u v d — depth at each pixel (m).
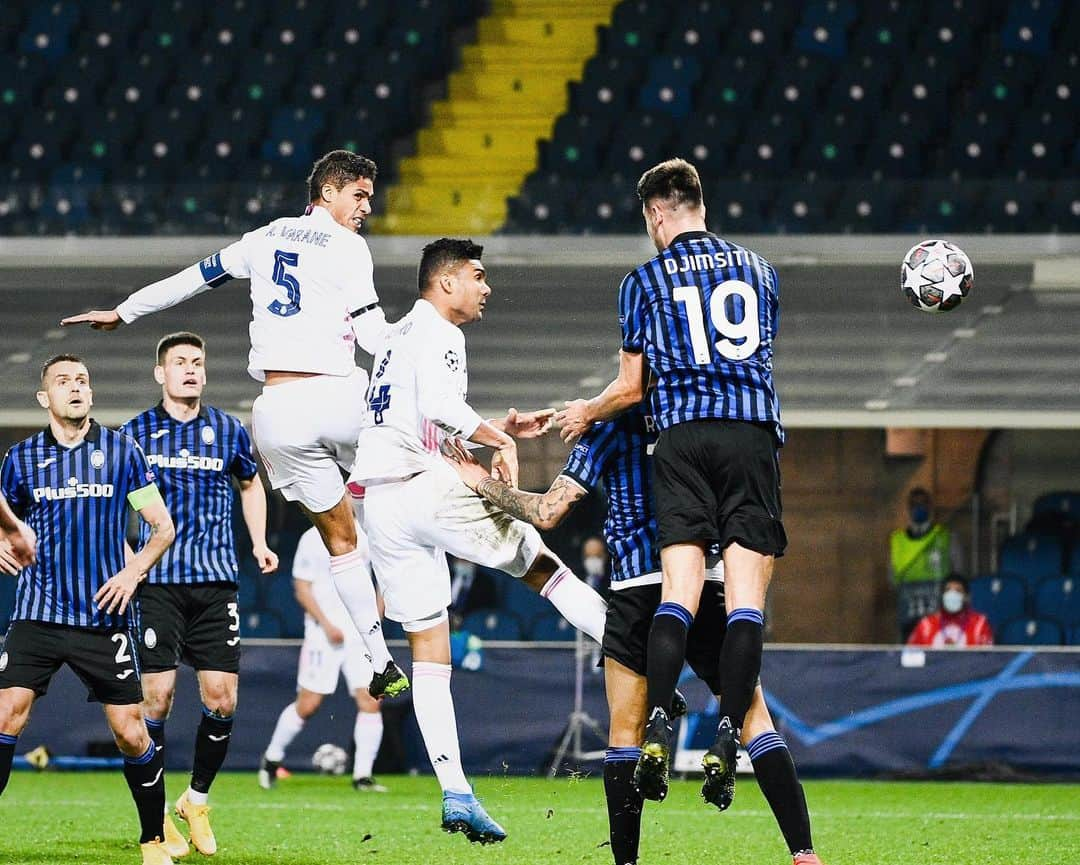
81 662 21.16
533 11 71.62
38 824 27.56
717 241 18.72
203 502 25.39
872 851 24.62
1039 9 66.69
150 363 55.47
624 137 63.69
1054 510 54.69
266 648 40.44
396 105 66.81
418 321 20.48
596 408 18.55
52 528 21.30
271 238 21.69
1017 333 54.19
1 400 54.72
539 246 55.84
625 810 18.47
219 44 69.31
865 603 58.84
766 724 18.33
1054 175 61.75
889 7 67.62
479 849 24.59
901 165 62.25
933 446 58.50
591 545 50.19
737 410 17.91
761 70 66.00
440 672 20.77
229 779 38.53
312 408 21.47
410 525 20.48
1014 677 39.09
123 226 57.69
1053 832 27.61
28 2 71.19
